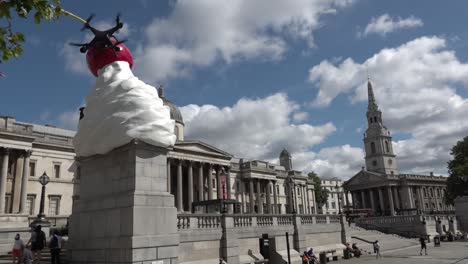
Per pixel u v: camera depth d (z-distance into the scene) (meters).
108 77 16.66
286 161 127.06
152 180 15.75
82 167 17.84
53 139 59.06
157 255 14.98
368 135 138.00
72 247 16.81
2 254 21.70
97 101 16.64
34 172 55.66
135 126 15.58
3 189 49.78
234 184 87.81
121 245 14.59
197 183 78.38
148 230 14.96
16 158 53.19
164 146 16.27
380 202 118.12
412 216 59.19
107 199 15.83
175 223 16.05
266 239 25.75
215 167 79.44
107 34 16.88
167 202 15.97
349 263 29.61
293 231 29.72
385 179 117.38
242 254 24.59
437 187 126.12
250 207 88.88
